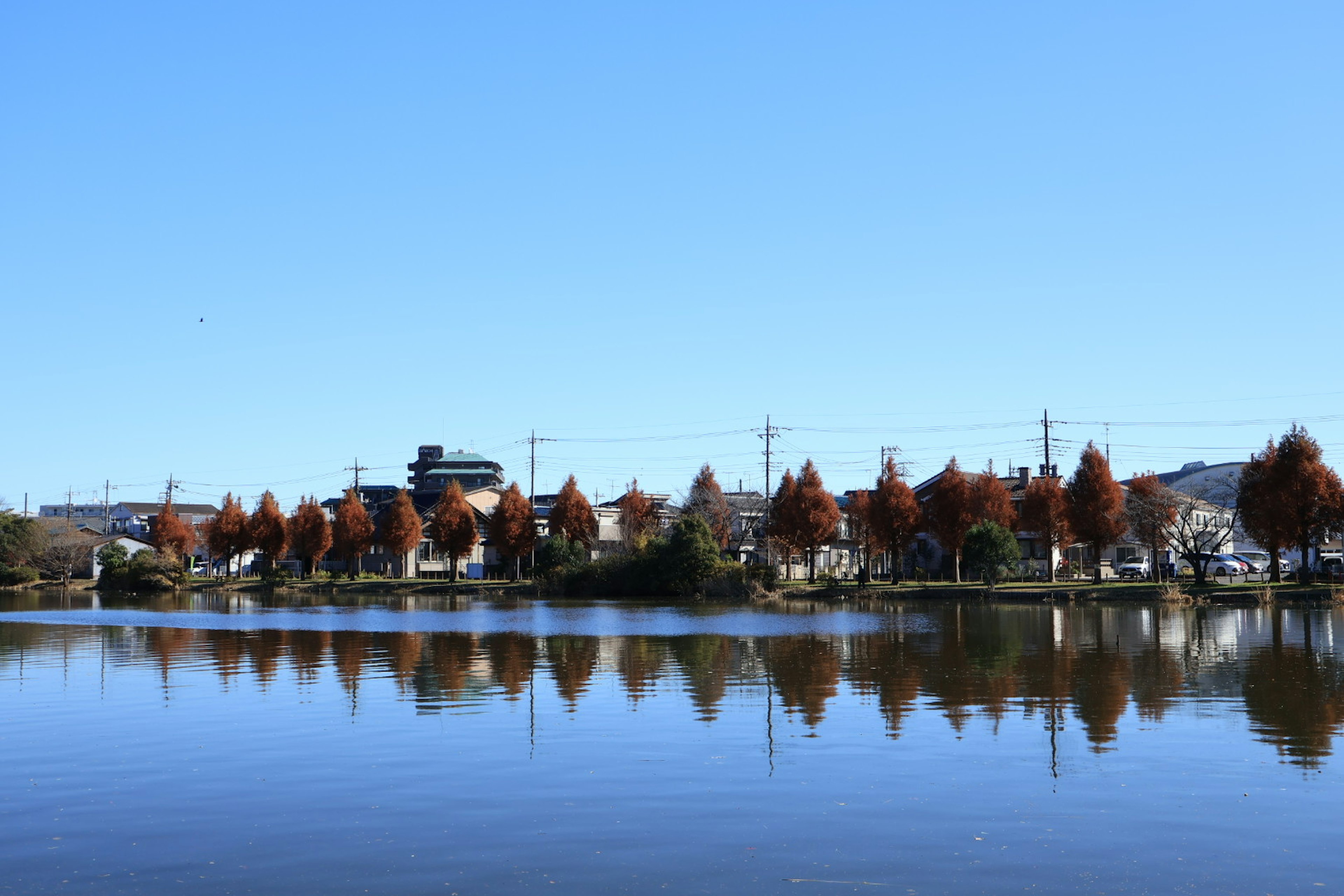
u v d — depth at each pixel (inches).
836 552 4436.5
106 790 626.8
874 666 1171.3
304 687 1020.5
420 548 4840.1
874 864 496.1
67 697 960.9
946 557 3951.8
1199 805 585.3
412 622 2007.9
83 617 2172.7
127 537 4918.8
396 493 6240.2
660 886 470.6
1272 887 466.6
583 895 460.1
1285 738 752.3
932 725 806.5
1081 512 3029.0
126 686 1029.8
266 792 620.4
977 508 3363.7
